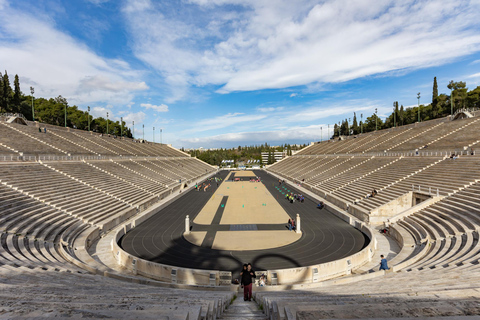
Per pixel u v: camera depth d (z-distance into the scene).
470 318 4.04
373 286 10.04
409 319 4.07
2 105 63.72
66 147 51.75
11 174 27.97
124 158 64.06
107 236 25.41
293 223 28.52
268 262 19.75
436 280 9.68
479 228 18.17
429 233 21.41
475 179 26.22
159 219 32.88
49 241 19.41
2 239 17.23
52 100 88.81
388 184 36.09
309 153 106.81
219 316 8.02
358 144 79.94
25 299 6.71
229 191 58.00
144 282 14.12
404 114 98.38
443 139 49.19
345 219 31.31
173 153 114.06
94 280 12.08
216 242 24.27
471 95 68.75
